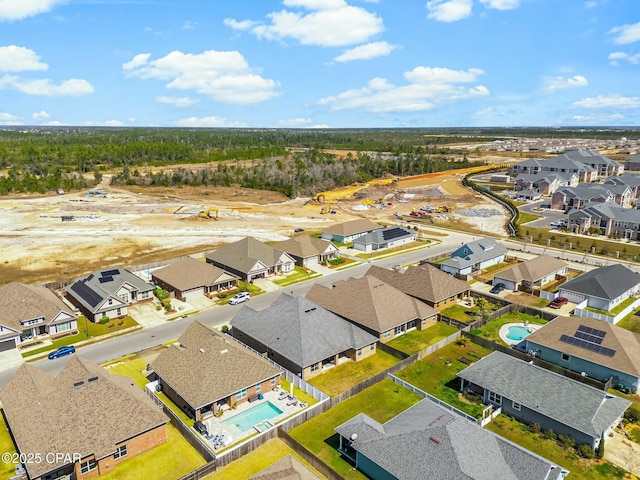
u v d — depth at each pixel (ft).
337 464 114.42
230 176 602.03
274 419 132.36
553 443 121.60
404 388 148.87
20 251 302.04
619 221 344.69
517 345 175.94
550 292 230.48
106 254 298.97
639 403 139.03
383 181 603.67
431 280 213.66
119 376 136.05
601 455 115.96
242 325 178.29
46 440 108.06
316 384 152.56
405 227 380.58
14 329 172.55
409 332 190.80
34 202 472.44
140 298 219.41
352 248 319.88
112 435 112.27
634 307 213.46
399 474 101.65
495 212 439.22
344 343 165.48
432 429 108.99
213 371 137.69
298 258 278.46
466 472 96.48
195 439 119.03
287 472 99.35
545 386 132.57
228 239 340.18
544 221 398.83
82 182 563.89
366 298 190.49
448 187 568.41
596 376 152.76
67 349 169.89
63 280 248.73
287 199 506.07
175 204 472.85
